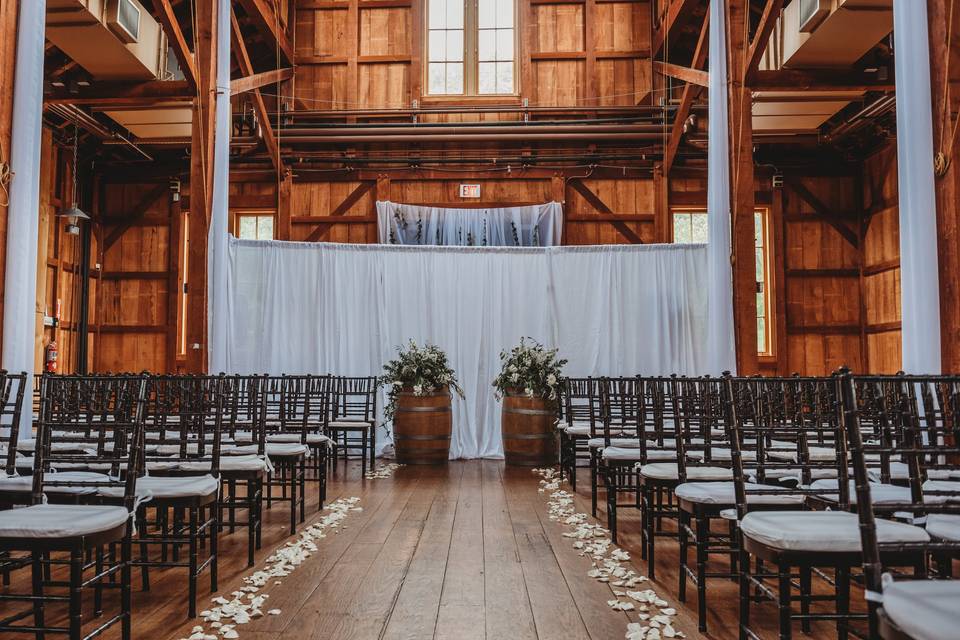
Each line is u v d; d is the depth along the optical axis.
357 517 4.37
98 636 2.37
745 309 6.16
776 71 7.76
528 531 3.98
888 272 9.81
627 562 3.32
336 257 7.70
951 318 3.91
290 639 2.36
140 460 2.70
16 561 2.51
